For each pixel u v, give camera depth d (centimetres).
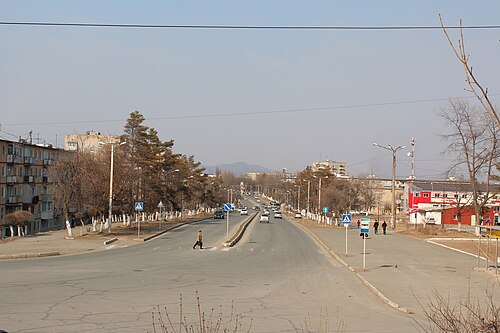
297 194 14062
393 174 6644
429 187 10050
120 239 4656
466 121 5747
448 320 952
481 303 1855
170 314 1549
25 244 3959
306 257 3572
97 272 2492
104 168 5625
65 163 4822
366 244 4638
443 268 2980
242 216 11294
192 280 2302
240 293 1991
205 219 9681
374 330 1403
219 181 14975
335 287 2234
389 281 2392
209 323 1434
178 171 8388
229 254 3616
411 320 1556
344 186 10912
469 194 8575
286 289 2131
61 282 2134
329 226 7900
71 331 1299
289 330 1373
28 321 1400
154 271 2583
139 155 6512
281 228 7219
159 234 5438
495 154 5744
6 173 6919
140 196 6756
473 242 4922
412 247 4381
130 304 1692
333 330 1391
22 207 7462
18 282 2108
